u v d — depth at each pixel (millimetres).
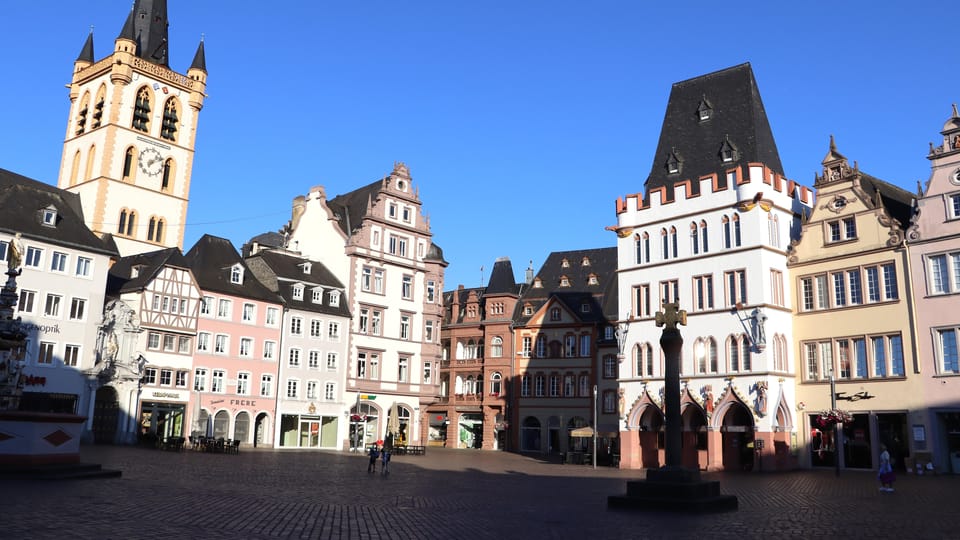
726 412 51688
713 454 50719
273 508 21953
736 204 52188
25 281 55031
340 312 74188
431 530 18812
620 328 57531
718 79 59125
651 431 55406
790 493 31438
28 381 54219
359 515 21359
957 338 44469
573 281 86562
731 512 23641
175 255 64375
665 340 26203
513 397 83688
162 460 41125
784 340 51156
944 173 46188
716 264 52812
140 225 85062
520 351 84688
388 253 78750
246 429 67188
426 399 79688
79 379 57062
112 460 38344
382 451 40906
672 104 61250
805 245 52281
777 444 49094
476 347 89312
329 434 72875
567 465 56938
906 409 45875
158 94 88375
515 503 25938
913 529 19625
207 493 25156
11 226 54750
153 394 61000
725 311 51844
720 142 56844
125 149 84500
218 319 66312
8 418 26266
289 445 70000
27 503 19484
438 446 89188
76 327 57312
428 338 81125
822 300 51031
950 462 44281
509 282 88188
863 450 48062
